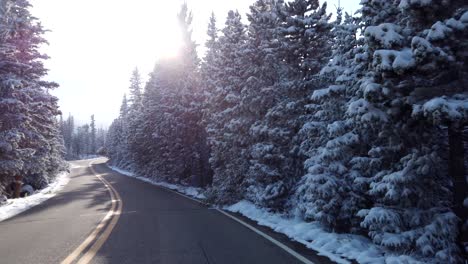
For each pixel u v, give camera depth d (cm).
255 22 1619
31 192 2569
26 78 2069
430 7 551
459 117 508
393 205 694
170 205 1670
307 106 1120
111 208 1550
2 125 1784
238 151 1697
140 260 671
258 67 1551
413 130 617
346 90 878
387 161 743
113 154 8925
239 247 766
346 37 991
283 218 1145
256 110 1534
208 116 2242
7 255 740
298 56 1323
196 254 709
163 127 3184
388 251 667
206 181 2716
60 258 700
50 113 2177
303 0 1328
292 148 1265
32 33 2112
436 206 655
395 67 536
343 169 845
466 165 664
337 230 860
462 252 589
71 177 4662
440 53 519
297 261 643
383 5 707
